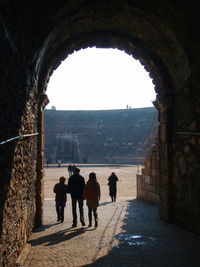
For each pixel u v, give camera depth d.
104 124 76.62
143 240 8.13
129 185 25.05
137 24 9.70
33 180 9.21
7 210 5.38
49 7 7.04
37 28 6.99
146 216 11.92
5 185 5.20
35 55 7.86
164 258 6.64
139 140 70.50
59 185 11.07
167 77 10.57
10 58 5.27
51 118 77.50
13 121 5.78
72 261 6.50
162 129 11.10
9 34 5.10
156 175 14.72
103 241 8.09
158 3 7.96
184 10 7.46
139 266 6.18
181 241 7.97
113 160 63.03
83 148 71.69
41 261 6.51
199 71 8.02
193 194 8.77
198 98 8.25
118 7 8.82
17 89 6.09
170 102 10.56
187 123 9.16
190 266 6.15
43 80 9.94
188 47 8.27
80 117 78.38
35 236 8.66
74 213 10.07
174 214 10.36
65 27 9.07
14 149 5.95
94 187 10.07
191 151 8.85
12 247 5.84
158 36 9.52
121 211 13.23
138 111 77.44
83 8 8.50
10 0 4.87
